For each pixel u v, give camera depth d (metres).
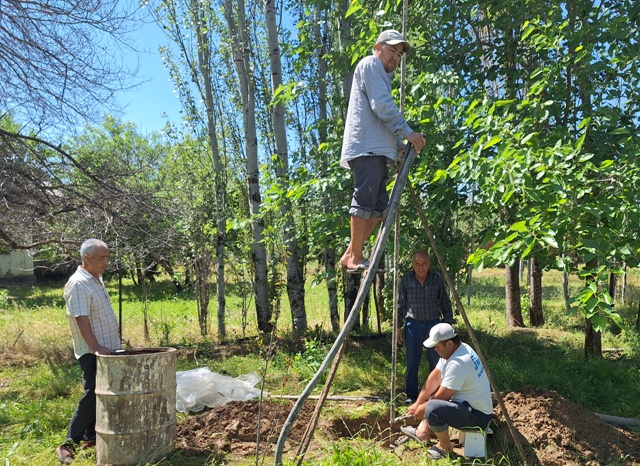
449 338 5.27
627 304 14.48
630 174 5.27
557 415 5.42
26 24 8.69
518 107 6.49
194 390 6.56
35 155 9.14
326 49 10.82
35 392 7.36
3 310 16.34
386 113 3.49
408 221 7.58
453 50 7.93
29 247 9.57
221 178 11.84
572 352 8.95
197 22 11.45
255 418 5.82
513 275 12.27
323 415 6.14
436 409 5.05
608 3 7.62
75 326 5.09
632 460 4.96
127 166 10.37
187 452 5.11
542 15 7.41
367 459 4.52
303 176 7.83
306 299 18.44
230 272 12.67
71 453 5.05
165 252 11.12
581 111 7.43
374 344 9.55
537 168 5.24
